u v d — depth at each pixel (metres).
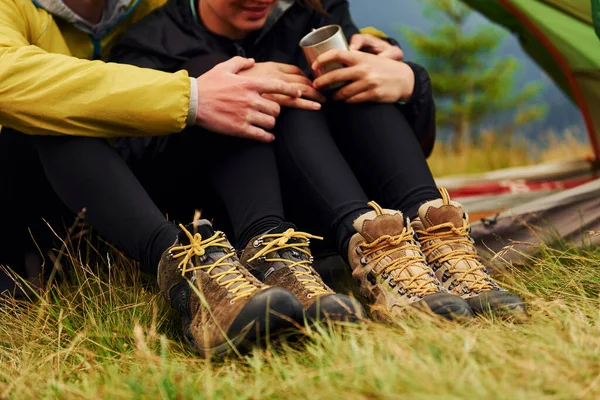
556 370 1.06
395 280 1.47
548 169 2.77
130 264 1.77
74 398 1.16
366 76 1.69
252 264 1.51
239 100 1.59
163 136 1.70
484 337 1.21
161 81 1.56
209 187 1.75
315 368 1.19
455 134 9.86
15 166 1.70
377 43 1.88
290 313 1.29
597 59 2.50
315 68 1.72
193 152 1.70
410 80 1.77
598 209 2.03
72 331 1.50
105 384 1.19
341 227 1.58
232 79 1.60
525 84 9.72
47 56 1.56
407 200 1.66
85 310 1.62
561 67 2.66
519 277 1.77
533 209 2.04
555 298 1.57
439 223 1.58
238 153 1.62
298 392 1.08
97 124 1.54
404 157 1.68
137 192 1.53
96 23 1.81
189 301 1.42
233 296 1.35
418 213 1.61
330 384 1.07
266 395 1.10
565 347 1.14
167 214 1.79
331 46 1.71
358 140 1.72
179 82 1.57
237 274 1.41
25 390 1.22
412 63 1.84
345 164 1.66
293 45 1.88
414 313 1.34
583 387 1.03
